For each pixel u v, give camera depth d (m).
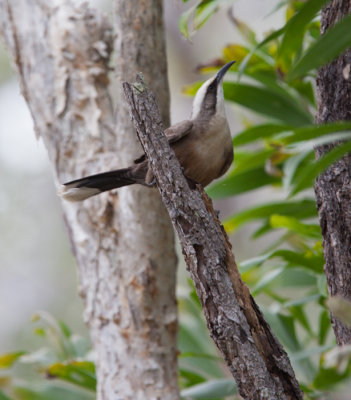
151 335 7.00
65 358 8.23
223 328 4.74
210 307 4.83
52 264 19.88
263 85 8.58
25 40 7.63
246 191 8.27
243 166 7.87
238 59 8.48
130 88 4.96
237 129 16.77
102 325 7.07
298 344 7.88
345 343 5.33
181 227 4.91
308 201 8.03
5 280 20.19
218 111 7.31
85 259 7.20
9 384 8.45
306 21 4.70
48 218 20.17
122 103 7.28
